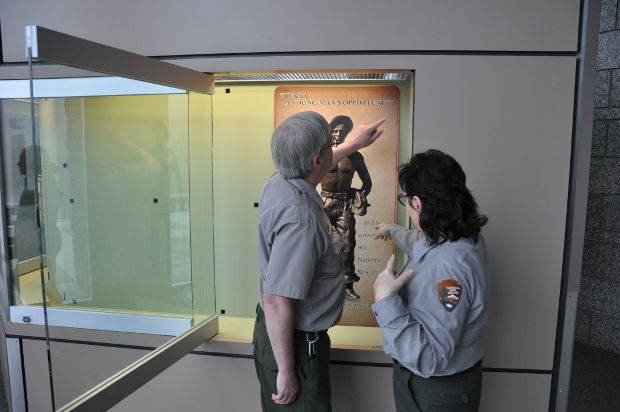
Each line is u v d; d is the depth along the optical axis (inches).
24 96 52.3
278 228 50.4
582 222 66.7
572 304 68.7
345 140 72.9
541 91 64.8
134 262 58.7
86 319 50.8
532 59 64.2
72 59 45.7
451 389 49.5
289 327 50.1
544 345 69.2
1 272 64.6
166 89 61.5
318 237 51.0
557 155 65.7
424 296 48.6
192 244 70.6
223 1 67.4
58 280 47.1
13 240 62.4
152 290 61.9
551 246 67.2
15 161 56.5
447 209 47.9
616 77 117.6
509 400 70.9
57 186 47.0
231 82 74.4
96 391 51.5
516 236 67.3
